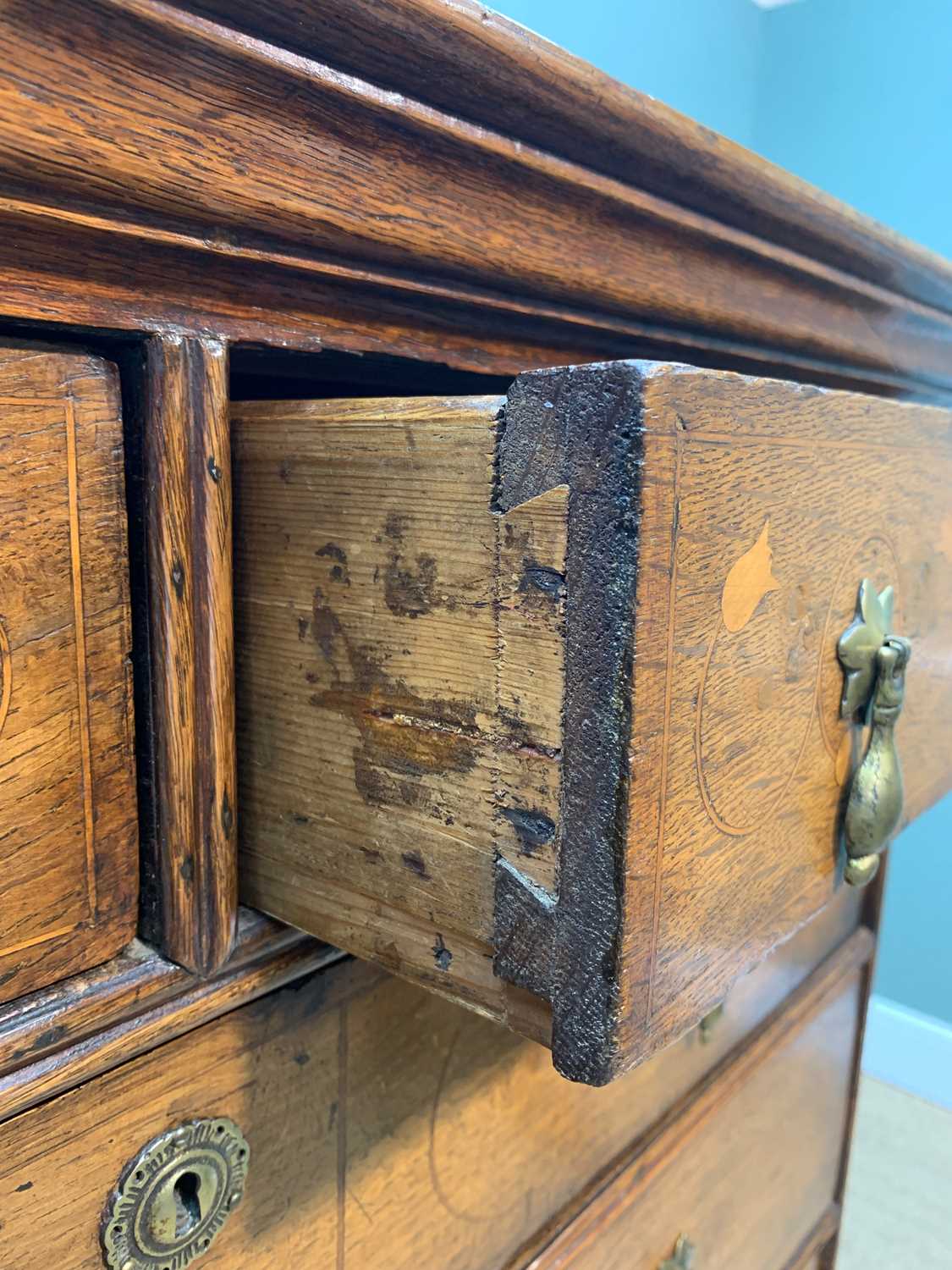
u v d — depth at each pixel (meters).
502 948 0.23
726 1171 0.55
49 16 0.18
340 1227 0.32
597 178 0.28
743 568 0.23
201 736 0.26
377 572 0.24
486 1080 0.37
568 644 0.20
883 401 0.28
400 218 0.24
